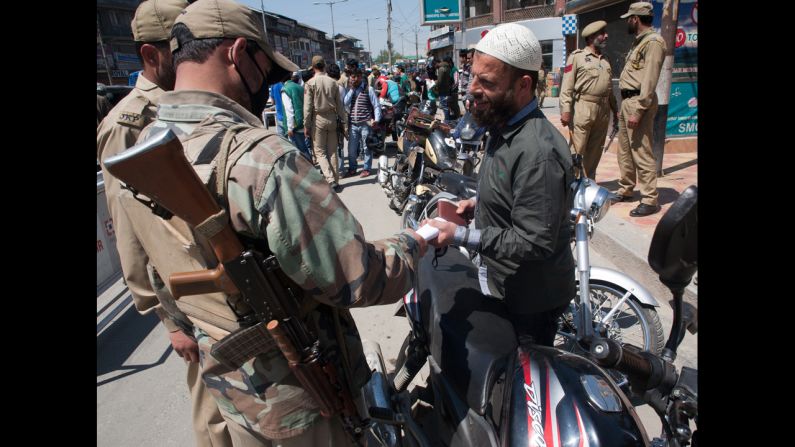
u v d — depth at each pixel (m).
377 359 2.52
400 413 2.04
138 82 2.37
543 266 1.88
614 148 8.69
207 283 1.21
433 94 13.83
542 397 1.42
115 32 39.84
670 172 6.54
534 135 1.66
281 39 61.62
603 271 2.79
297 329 1.26
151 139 1.00
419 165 5.23
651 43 4.73
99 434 2.86
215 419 2.04
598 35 5.39
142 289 2.03
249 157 1.14
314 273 1.18
